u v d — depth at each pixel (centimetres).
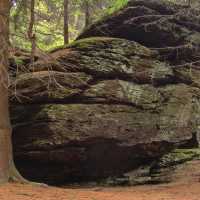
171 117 1805
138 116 1703
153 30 1852
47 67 1562
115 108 1652
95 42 1700
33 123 1587
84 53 1667
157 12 1855
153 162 1812
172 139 1792
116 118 1644
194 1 1930
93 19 2067
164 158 1811
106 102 1644
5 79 1334
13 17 1609
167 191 1394
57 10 1995
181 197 1211
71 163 1650
